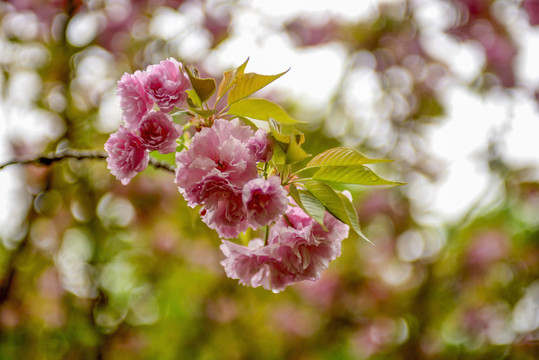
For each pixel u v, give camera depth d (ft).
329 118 16.78
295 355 18.37
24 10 13.94
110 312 14.78
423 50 16.66
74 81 14.55
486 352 18.97
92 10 14.55
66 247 14.89
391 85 17.06
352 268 18.92
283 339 18.44
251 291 17.79
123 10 14.73
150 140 5.04
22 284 14.64
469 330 19.06
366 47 16.75
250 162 4.83
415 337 18.51
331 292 18.62
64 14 14.14
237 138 4.99
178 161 4.97
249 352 17.83
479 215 20.48
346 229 5.44
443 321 19.43
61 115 14.15
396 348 18.80
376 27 16.66
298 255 5.09
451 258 19.33
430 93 17.08
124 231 15.57
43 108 14.21
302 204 4.77
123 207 15.80
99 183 14.96
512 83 16.31
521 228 21.25
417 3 16.15
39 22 14.17
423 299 18.54
